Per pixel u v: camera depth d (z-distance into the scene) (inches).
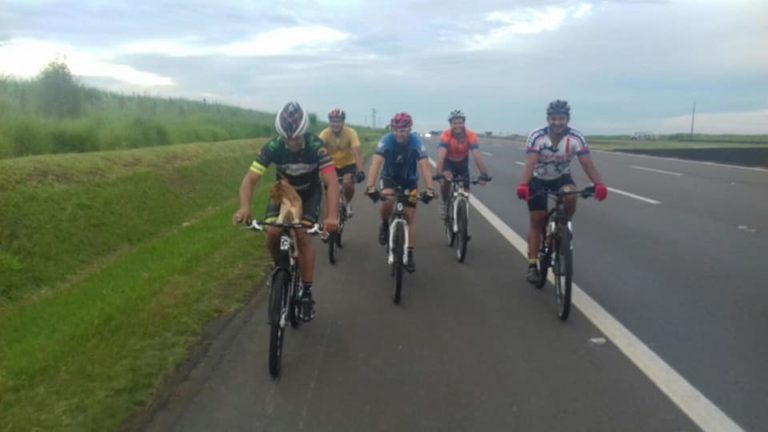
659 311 263.6
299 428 170.7
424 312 269.7
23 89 910.4
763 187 686.5
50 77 903.7
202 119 1305.4
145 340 229.1
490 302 281.9
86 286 335.9
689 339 231.0
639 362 209.8
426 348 227.5
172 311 260.2
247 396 189.9
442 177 381.4
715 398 183.2
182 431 169.3
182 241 430.0
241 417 177.2
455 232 374.6
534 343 229.8
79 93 943.7
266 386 196.9
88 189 509.0
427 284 314.3
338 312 271.3
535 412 176.9
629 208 543.5
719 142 2134.6
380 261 367.2
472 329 246.7
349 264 360.2
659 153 1263.5
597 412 176.1
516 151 1573.6
